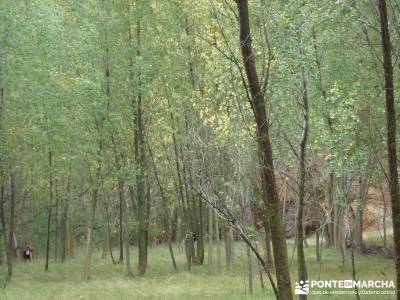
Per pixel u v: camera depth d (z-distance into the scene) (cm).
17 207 4128
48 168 3022
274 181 916
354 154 1421
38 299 2144
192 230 3400
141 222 3052
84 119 2856
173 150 3116
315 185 1630
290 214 2325
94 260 3822
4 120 2825
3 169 2877
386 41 1031
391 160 1020
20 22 2786
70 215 4203
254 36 1270
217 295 2072
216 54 1853
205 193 1062
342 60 1686
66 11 3069
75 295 2233
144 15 2909
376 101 1443
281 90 1438
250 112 1508
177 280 2636
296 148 1727
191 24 2884
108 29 2819
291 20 1241
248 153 1507
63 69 2961
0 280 2830
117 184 3125
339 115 1396
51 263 3678
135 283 2588
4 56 2756
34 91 2786
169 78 2903
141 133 2991
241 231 978
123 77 2841
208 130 1800
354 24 1324
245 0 920
